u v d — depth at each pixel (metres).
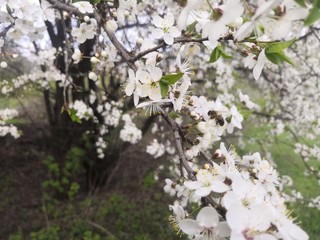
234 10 1.13
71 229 5.29
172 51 3.70
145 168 6.77
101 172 6.20
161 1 2.34
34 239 4.99
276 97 5.46
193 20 1.48
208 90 5.21
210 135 1.62
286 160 6.88
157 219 5.60
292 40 1.28
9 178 6.59
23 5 1.74
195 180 1.31
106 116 4.68
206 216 1.11
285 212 1.29
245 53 1.40
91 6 1.77
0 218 5.54
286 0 1.05
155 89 1.38
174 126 1.56
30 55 4.64
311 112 4.94
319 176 4.94
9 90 4.62
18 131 4.19
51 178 6.11
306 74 4.91
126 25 3.79
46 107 5.88
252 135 6.36
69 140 5.95
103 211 5.69
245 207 1.04
